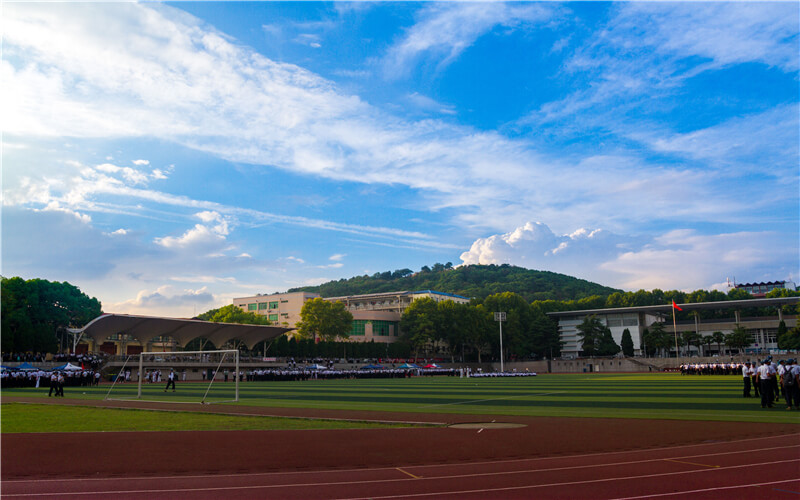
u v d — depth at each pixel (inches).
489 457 608.1
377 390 2107.5
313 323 5418.3
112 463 601.9
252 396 1788.9
